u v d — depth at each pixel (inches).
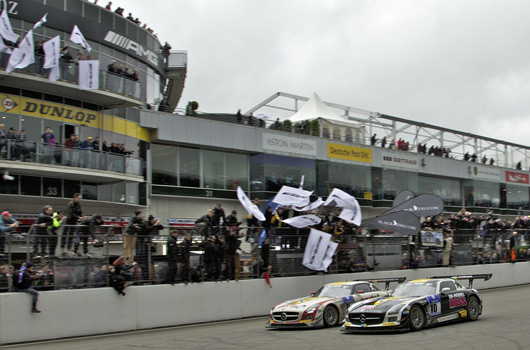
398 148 1797.5
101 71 1051.3
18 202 992.2
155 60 1291.8
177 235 741.9
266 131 1422.2
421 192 1876.2
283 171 1453.0
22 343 586.6
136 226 703.7
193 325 735.1
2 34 900.6
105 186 1112.8
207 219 781.3
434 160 1892.2
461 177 1989.4
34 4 1007.0
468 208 2021.4
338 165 1593.3
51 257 629.6
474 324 592.1
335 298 659.4
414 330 554.3
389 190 1727.4
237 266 815.1
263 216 823.1
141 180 1132.5
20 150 927.7
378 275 982.4
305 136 1513.3
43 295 610.2
